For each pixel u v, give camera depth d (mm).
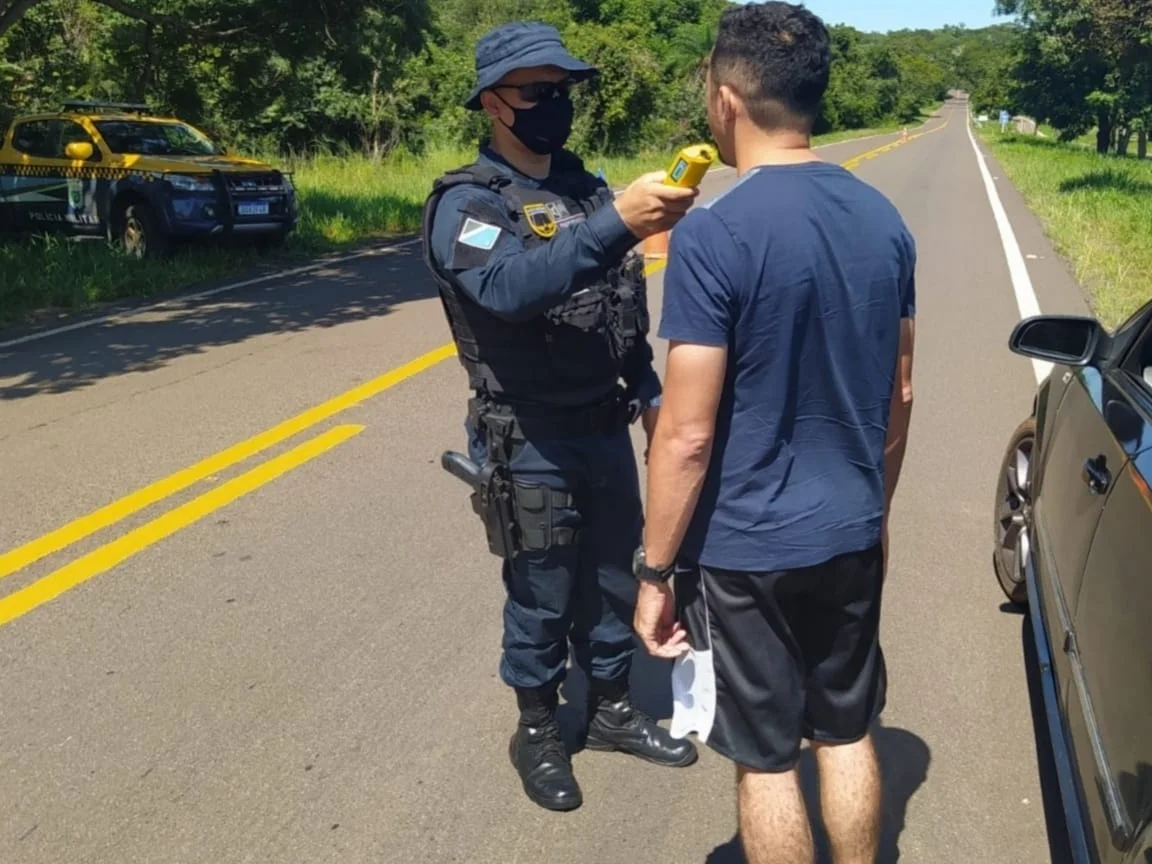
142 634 4078
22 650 3963
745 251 2105
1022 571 4215
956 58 190375
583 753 3463
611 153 30953
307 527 5043
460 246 2609
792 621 2383
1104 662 2516
